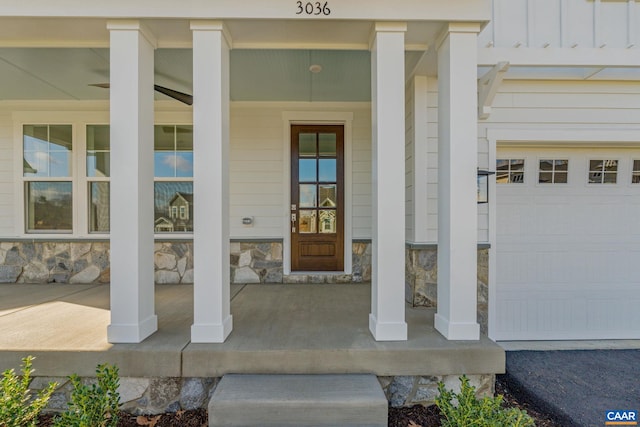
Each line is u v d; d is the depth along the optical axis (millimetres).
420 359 2139
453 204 2314
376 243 2320
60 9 2180
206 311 2236
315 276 4195
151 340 2254
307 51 2943
